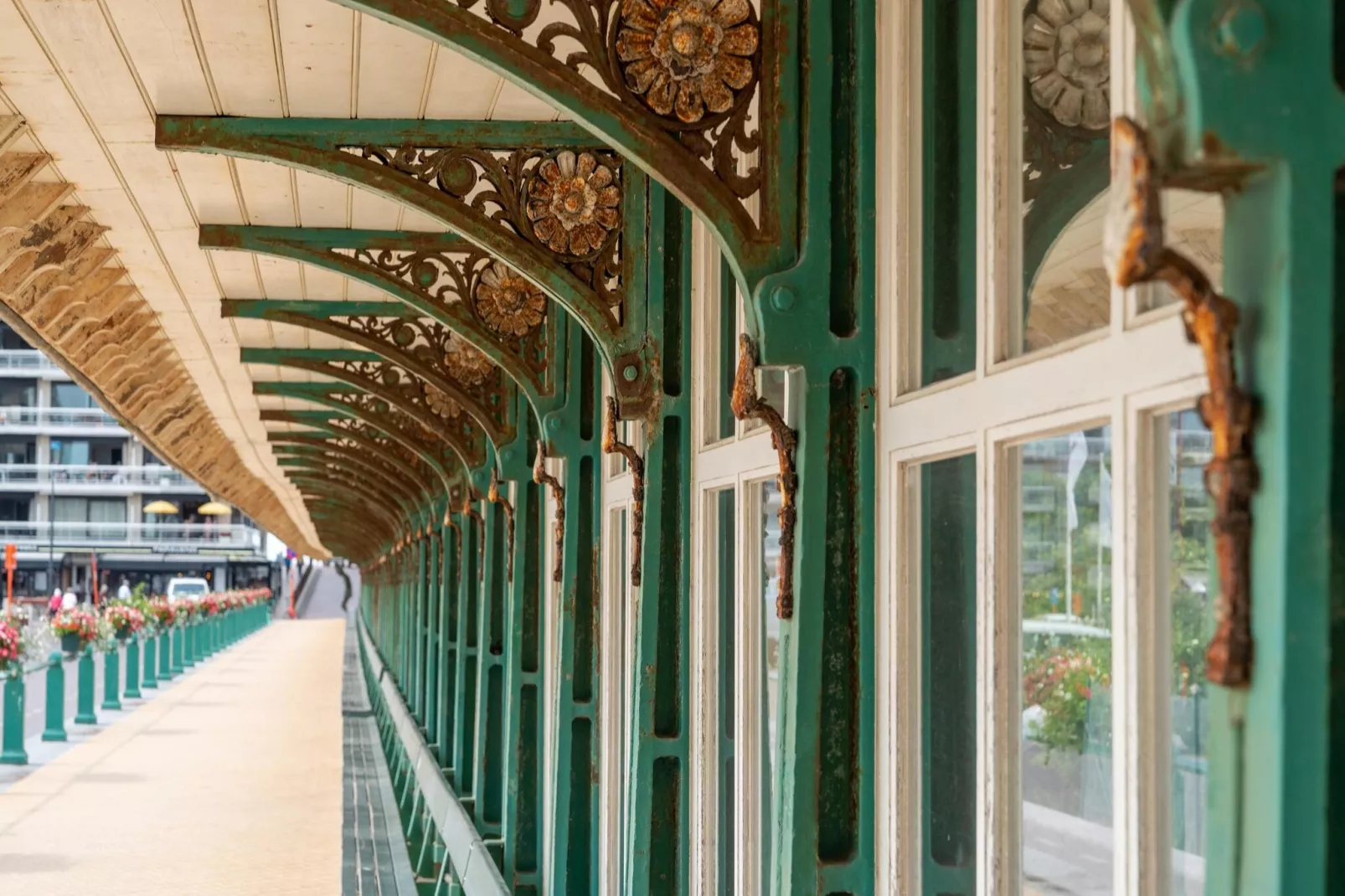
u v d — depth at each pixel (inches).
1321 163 57.0
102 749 659.4
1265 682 56.6
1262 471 57.2
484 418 310.3
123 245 291.9
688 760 177.9
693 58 118.5
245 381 500.1
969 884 99.6
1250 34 56.7
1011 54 95.6
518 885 285.0
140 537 2783.0
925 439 106.0
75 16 165.5
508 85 178.7
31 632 632.4
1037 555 90.8
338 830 452.4
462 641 414.9
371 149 191.0
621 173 184.7
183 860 400.8
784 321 113.7
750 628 155.6
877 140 115.2
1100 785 81.6
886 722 110.8
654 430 180.7
